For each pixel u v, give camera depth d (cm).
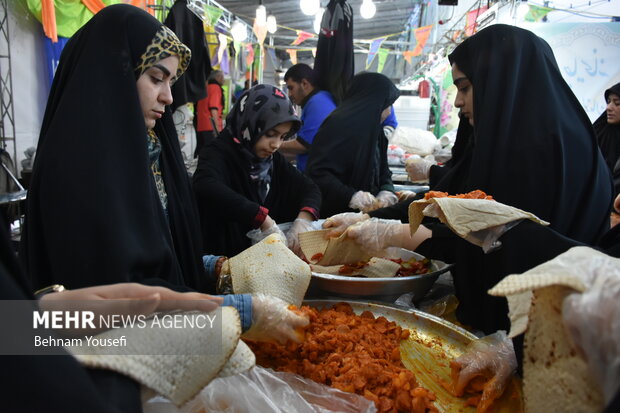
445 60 509
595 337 44
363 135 247
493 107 127
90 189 85
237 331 61
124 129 94
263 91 173
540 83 125
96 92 92
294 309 83
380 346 97
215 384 75
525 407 56
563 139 121
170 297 66
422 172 272
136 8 102
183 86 336
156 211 102
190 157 725
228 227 184
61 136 89
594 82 343
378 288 120
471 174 130
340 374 86
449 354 102
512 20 321
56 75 106
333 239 132
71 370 45
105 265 81
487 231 99
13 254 51
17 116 421
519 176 121
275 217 205
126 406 50
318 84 353
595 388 46
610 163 317
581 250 58
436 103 590
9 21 404
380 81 255
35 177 91
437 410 80
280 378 84
